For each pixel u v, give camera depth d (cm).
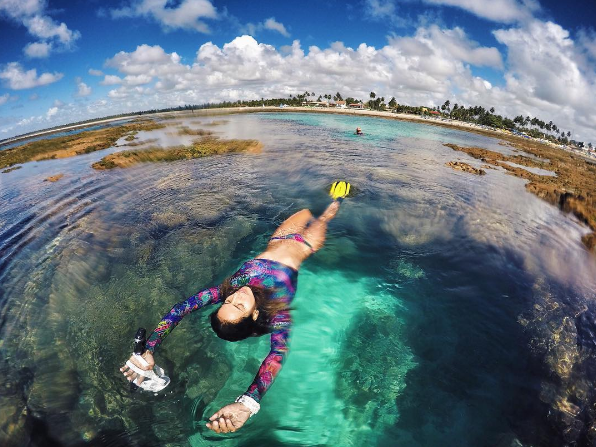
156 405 147
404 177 579
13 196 474
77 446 128
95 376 159
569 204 495
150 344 159
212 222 345
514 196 517
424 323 201
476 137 2303
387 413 146
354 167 634
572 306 225
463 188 536
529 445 133
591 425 141
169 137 1119
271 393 151
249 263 215
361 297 221
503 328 200
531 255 303
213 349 177
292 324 182
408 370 167
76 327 191
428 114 6003
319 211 383
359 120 2650
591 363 175
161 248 286
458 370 168
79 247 293
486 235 340
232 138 1055
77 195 461
